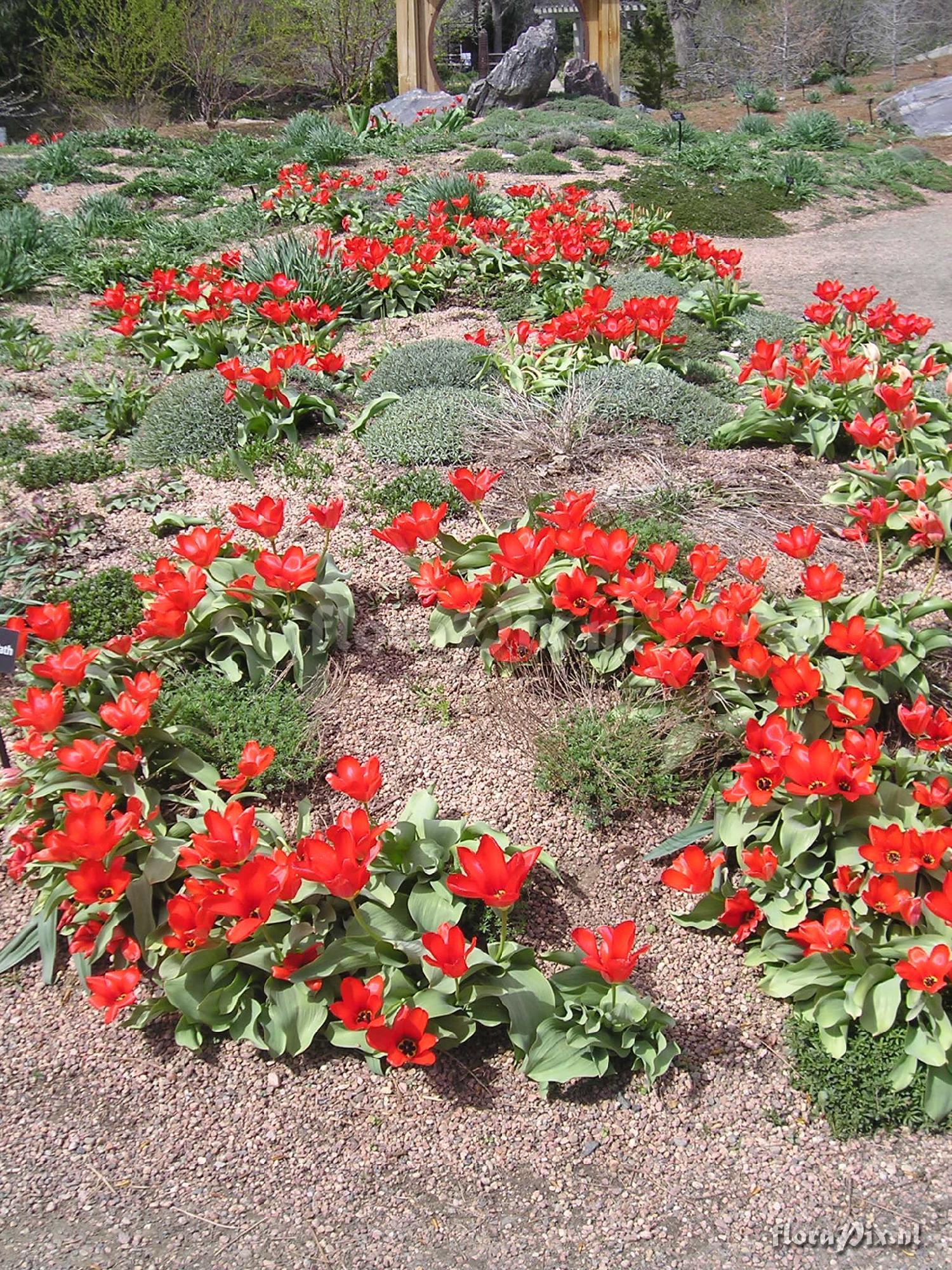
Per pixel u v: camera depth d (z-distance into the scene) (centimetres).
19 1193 148
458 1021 158
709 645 195
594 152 834
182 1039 162
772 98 1480
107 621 227
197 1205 147
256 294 351
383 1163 151
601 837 188
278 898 149
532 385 321
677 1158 151
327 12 1350
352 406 329
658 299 339
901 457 268
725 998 169
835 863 171
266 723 197
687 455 284
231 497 276
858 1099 154
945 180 899
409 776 198
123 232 625
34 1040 166
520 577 215
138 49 1173
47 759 181
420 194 605
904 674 194
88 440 322
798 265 609
